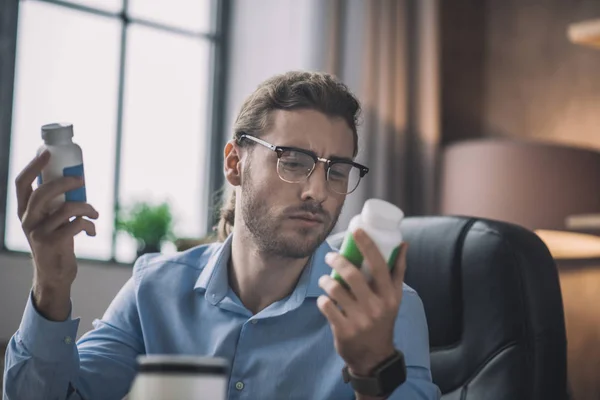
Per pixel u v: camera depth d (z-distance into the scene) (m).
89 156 3.51
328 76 1.35
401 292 1.01
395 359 1.04
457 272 1.53
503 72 3.91
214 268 1.42
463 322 1.51
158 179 3.72
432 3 3.85
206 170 3.89
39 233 1.10
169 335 1.42
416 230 1.61
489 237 1.51
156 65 3.76
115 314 1.48
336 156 1.29
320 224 1.28
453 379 1.50
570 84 3.71
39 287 1.16
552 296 1.48
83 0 3.54
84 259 3.31
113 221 3.53
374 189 3.70
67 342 1.20
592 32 3.03
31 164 1.06
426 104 3.82
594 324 3.39
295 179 1.27
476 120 3.96
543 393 1.44
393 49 3.83
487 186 3.34
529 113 3.83
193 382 0.71
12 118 3.30
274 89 1.32
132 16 3.69
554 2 3.78
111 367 1.43
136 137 3.66
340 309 1.04
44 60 3.41
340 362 1.33
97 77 3.55
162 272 1.48
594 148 3.61
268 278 1.37
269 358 1.35
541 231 3.21
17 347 1.21
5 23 3.31
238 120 1.38
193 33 3.88
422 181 3.78
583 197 3.21
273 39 3.82
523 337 1.45
